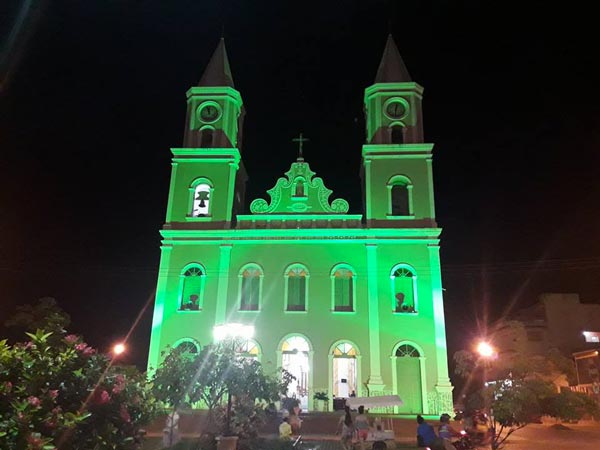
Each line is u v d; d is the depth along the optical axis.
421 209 30.31
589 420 30.50
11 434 5.95
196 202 31.64
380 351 27.67
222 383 13.72
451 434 17.80
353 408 24.67
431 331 27.92
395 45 35.47
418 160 31.30
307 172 31.88
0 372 6.69
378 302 28.52
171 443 14.80
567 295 45.84
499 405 12.94
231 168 31.75
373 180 31.03
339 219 30.48
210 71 35.00
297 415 21.53
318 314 28.64
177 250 30.14
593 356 36.19
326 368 27.64
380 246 29.50
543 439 22.59
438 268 28.84
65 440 6.70
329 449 18.78
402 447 17.53
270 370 27.72
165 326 28.77
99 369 7.69
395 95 32.97
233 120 33.59
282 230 30.05
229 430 13.99
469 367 15.15
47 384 6.98
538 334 44.22
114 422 7.47
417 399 27.06
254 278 29.72
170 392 13.39
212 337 28.34
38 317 28.84
